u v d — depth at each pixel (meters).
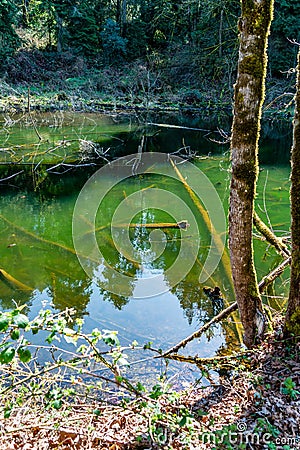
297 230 2.72
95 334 2.13
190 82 19.47
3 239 6.13
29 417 2.41
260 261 5.42
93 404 2.64
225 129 14.75
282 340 2.87
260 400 2.46
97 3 24.83
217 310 4.34
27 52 21.89
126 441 2.23
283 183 8.77
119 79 20.88
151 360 3.52
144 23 22.83
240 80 2.60
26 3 25.34
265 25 2.46
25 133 13.13
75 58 22.47
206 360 2.96
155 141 12.89
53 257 5.57
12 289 4.75
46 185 8.86
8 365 2.61
